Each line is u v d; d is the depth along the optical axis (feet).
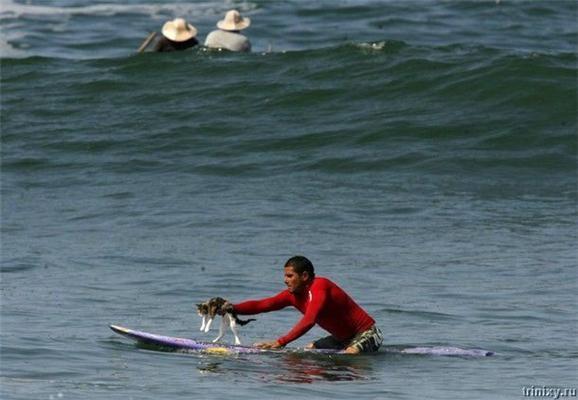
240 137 283.79
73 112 305.73
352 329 142.51
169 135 287.69
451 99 293.23
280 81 311.88
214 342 141.69
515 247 205.67
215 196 246.68
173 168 268.62
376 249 205.05
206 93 310.24
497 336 151.43
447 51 321.32
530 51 341.00
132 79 322.75
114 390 121.08
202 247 208.44
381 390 124.16
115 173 267.39
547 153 266.36
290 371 131.95
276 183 254.47
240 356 138.00
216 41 337.52
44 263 197.77
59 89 320.29
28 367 129.18
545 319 160.76
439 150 269.23
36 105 310.86
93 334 147.74
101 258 201.46
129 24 403.54
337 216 228.43
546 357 140.67
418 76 304.50
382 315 163.12
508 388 125.70
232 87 311.27
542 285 180.65
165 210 236.63
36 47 372.17
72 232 222.07
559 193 245.04
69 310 163.22
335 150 272.72
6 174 269.03
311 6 417.28
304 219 226.79
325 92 303.07
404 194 244.22
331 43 373.20
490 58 309.22
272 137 281.95
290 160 268.82
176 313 163.63
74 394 119.14
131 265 196.03
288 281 142.20
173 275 188.34
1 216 235.81
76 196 250.98
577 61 306.76
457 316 162.61
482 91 294.05
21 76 330.95
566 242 208.95
